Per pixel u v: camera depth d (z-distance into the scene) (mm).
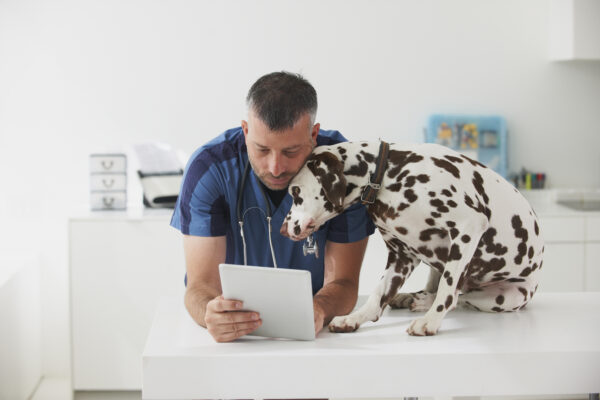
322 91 3660
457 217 1485
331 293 1688
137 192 3607
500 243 1578
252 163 1538
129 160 3592
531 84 3781
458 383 1377
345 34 3639
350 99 3676
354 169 1513
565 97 3811
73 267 3184
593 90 3816
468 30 3709
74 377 3219
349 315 1560
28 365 3285
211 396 1368
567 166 3869
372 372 1366
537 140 3830
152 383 1362
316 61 3639
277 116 1422
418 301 1689
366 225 1811
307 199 1490
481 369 1375
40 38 3482
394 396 1378
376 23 3646
